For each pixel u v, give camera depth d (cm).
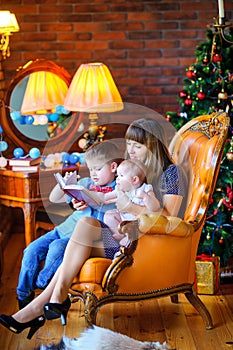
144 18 525
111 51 529
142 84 534
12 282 416
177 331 338
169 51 530
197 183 345
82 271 312
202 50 419
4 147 430
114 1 522
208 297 387
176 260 326
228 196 399
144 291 324
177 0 523
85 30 525
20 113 462
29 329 342
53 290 312
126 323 349
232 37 414
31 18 521
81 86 440
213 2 524
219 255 409
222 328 341
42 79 466
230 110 404
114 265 310
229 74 403
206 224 407
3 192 416
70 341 319
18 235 530
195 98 414
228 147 402
